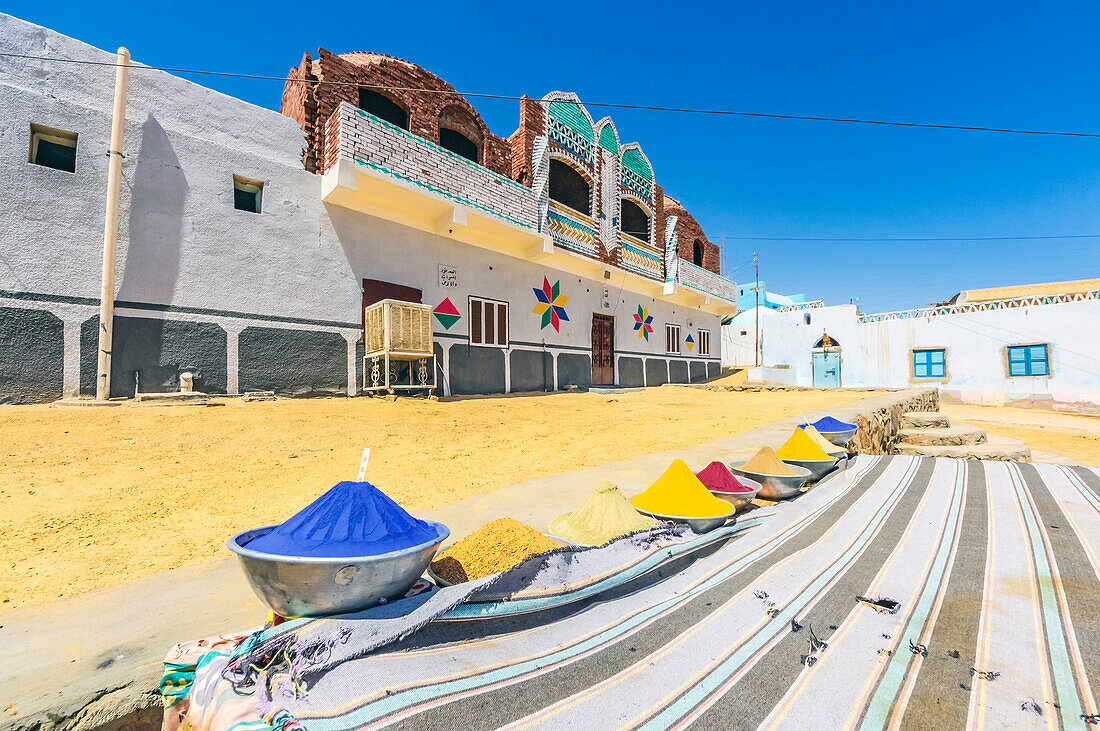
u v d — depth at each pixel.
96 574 3.10
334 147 11.66
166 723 1.81
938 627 1.97
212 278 10.20
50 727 1.70
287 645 1.68
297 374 11.23
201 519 4.20
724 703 1.54
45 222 8.49
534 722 1.45
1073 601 2.14
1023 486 4.12
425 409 10.96
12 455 5.64
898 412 11.22
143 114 9.66
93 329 8.83
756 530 3.22
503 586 2.06
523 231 15.59
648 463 5.64
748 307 42.53
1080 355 21.97
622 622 2.08
